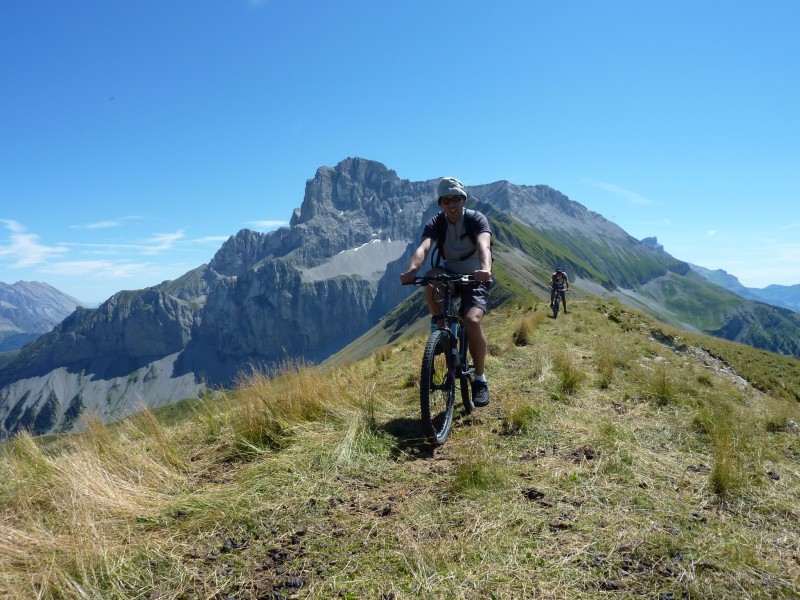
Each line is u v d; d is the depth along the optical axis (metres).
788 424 5.00
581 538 2.69
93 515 2.99
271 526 2.97
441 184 4.94
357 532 2.85
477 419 4.93
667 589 2.26
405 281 4.76
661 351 10.60
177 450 4.30
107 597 2.35
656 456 3.88
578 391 5.90
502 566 2.44
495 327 15.35
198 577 2.49
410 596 2.25
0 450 3.88
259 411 4.72
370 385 6.24
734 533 2.75
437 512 3.02
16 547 2.60
